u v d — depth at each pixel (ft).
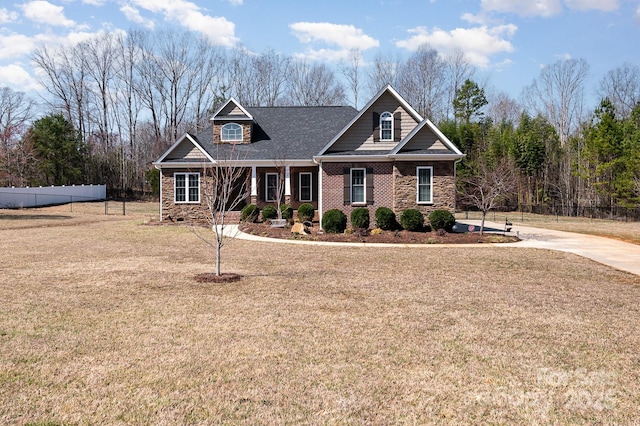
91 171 173.68
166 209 84.64
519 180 138.92
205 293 30.40
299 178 93.35
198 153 85.46
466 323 24.23
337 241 60.13
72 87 194.39
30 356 18.90
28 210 110.52
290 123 96.43
